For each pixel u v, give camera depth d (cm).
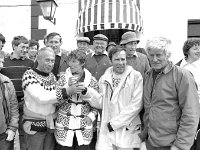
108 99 284
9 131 281
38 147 276
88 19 584
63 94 266
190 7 611
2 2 679
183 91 226
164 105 233
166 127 230
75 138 278
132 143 271
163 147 235
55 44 366
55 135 284
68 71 289
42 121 278
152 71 253
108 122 282
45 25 666
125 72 278
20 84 335
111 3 573
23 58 350
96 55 376
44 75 280
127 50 355
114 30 638
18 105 313
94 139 309
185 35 613
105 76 289
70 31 657
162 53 230
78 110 278
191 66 318
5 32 681
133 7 586
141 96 267
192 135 221
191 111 222
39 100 264
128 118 268
